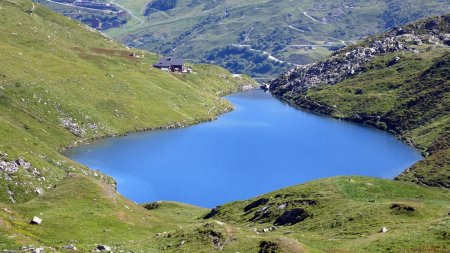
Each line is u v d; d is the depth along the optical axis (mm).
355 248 56938
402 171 158875
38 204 84375
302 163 163625
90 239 68062
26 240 54625
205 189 133625
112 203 88000
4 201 88688
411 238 56094
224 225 62500
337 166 161625
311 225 71812
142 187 133750
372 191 83312
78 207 83812
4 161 96562
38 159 107438
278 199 87188
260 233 69562
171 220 94625
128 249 61406
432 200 77875
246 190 133500
